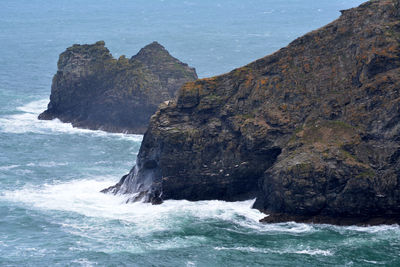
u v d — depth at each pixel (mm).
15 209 102750
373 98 96812
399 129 93188
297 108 103750
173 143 104875
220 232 90938
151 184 107875
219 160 105000
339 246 84750
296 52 107562
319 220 93312
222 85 108188
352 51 102875
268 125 102938
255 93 106375
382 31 99938
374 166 92875
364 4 105000
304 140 98438
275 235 89188
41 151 143750
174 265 80250
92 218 98500
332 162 92750
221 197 105688
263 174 102438
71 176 124688
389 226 91125
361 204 91875
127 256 83250
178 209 101188
